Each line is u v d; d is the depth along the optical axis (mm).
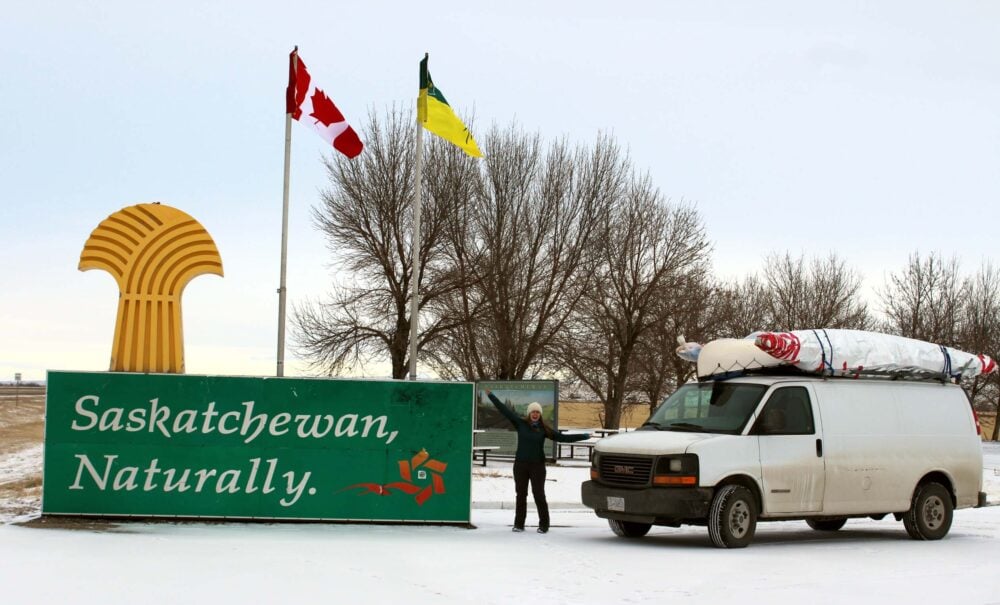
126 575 9789
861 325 58312
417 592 9422
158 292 15195
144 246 15203
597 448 14406
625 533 14875
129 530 13711
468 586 9852
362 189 41719
